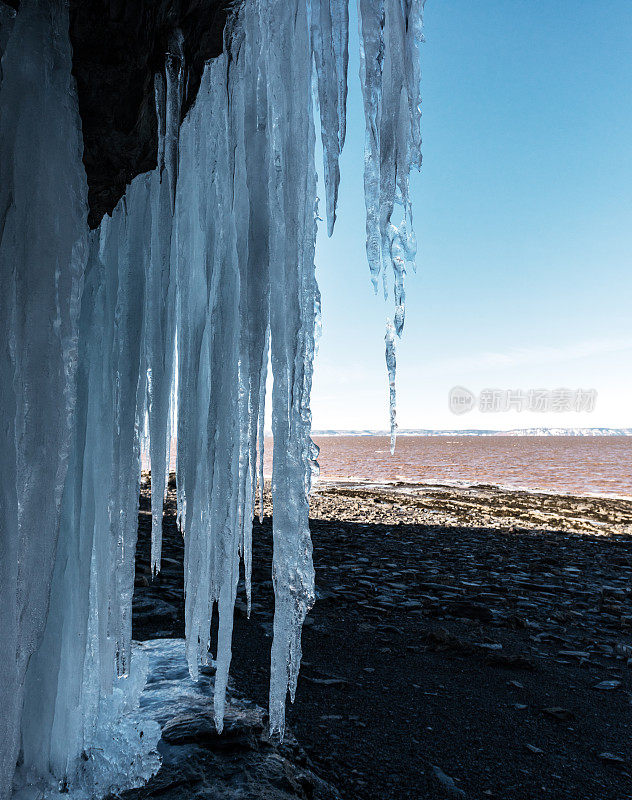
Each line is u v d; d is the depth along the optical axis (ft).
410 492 77.36
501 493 78.23
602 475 128.88
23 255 6.17
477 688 15.03
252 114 7.97
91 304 9.16
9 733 6.09
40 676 8.15
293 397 8.04
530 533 44.83
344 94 7.89
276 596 8.23
